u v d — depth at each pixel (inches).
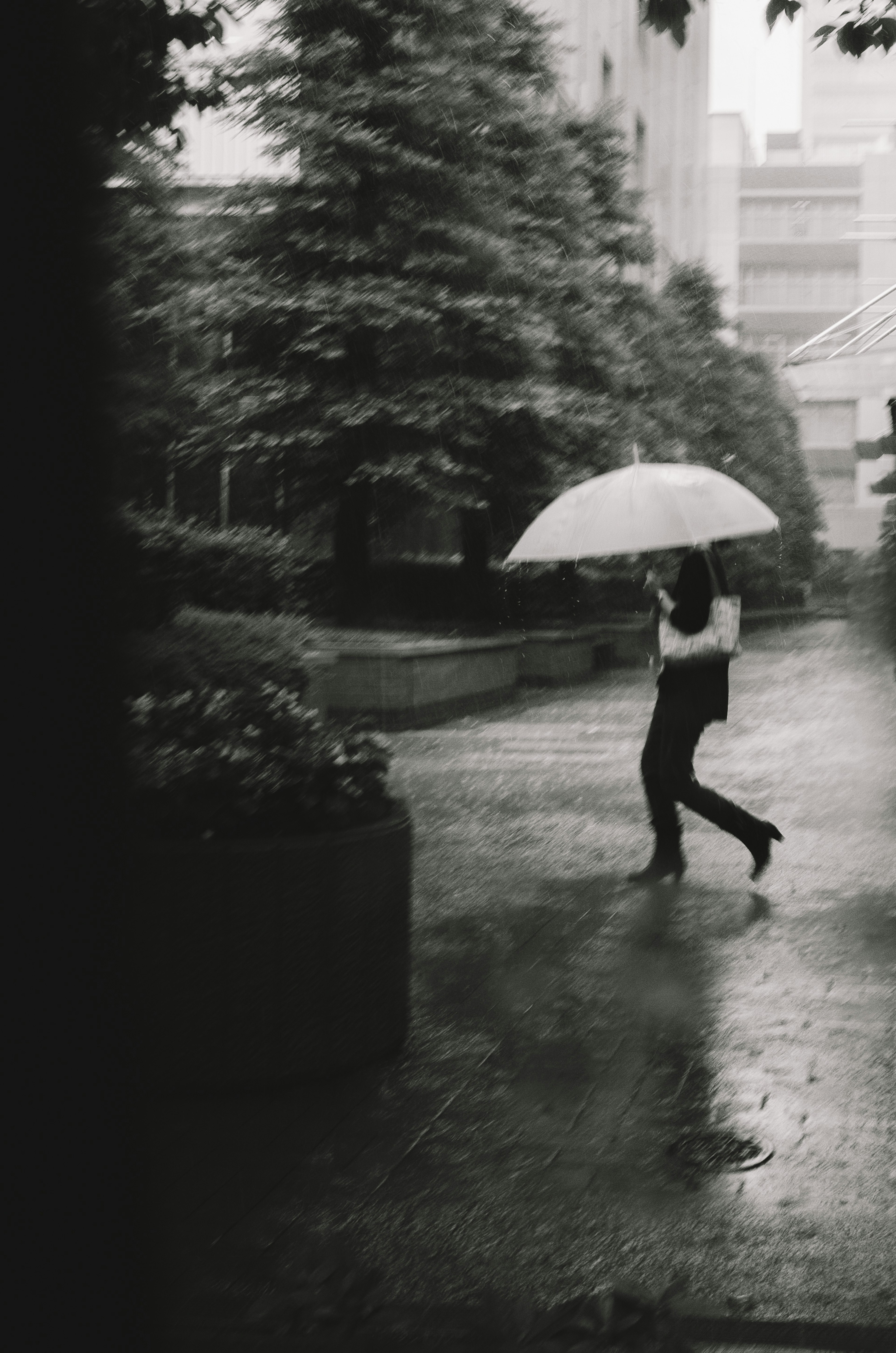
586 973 258.1
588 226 1028.5
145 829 196.1
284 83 826.2
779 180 4586.6
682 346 1621.6
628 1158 176.1
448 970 261.0
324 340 824.9
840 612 2400.3
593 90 1760.6
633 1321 132.0
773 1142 180.7
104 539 178.5
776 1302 140.5
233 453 853.8
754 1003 239.1
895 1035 222.1
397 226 835.4
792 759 559.2
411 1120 187.9
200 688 267.3
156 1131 183.3
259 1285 144.5
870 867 350.0
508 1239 154.7
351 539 891.4
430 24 842.8
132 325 791.1
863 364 1699.1
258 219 844.6
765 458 2069.4
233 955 194.1
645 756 332.5
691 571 316.8
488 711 797.2
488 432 886.4
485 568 1015.0
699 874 344.8
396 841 209.2
